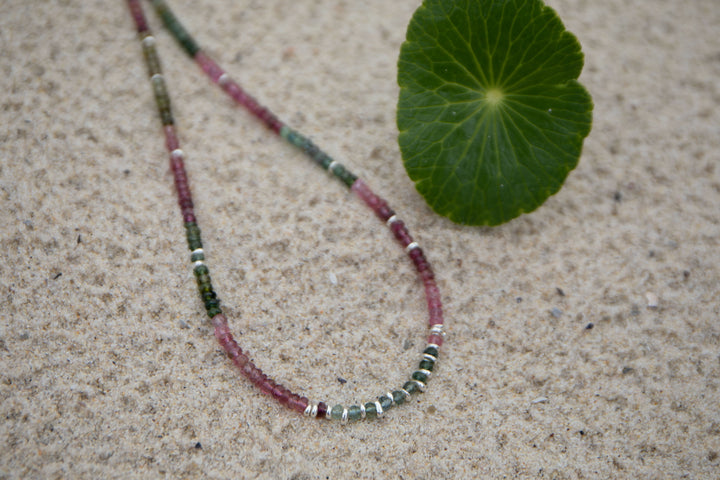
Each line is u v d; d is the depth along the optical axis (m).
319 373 0.42
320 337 0.43
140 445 0.41
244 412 0.41
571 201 0.45
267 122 0.46
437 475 0.41
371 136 0.46
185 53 0.47
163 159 0.45
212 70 0.46
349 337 0.43
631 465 0.41
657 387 0.42
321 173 0.45
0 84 0.46
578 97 0.43
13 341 0.42
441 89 0.43
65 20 0.47
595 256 0.44
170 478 0.40
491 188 0.43
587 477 0.41
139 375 0.42
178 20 0.48
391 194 0.45
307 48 0.48
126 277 0.43
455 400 0.42
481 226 0.44
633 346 0.43
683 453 0.42
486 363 0.43
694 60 0.48
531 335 0.43
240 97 0.46
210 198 0.44
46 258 0.43
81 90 0.46
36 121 0.45
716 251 0.45
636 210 0.45
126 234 0.44
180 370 0.42
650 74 0.48
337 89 0.47
